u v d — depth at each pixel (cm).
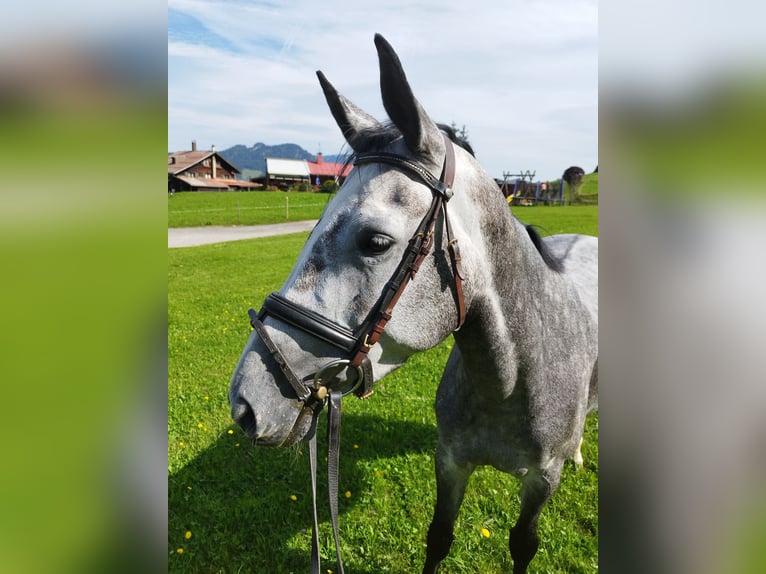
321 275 147
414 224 147
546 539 290
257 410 143
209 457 367
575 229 1488
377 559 279
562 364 204
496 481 344
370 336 145
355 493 333
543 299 196
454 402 213
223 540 292
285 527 303
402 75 138
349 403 455
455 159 160
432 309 152
